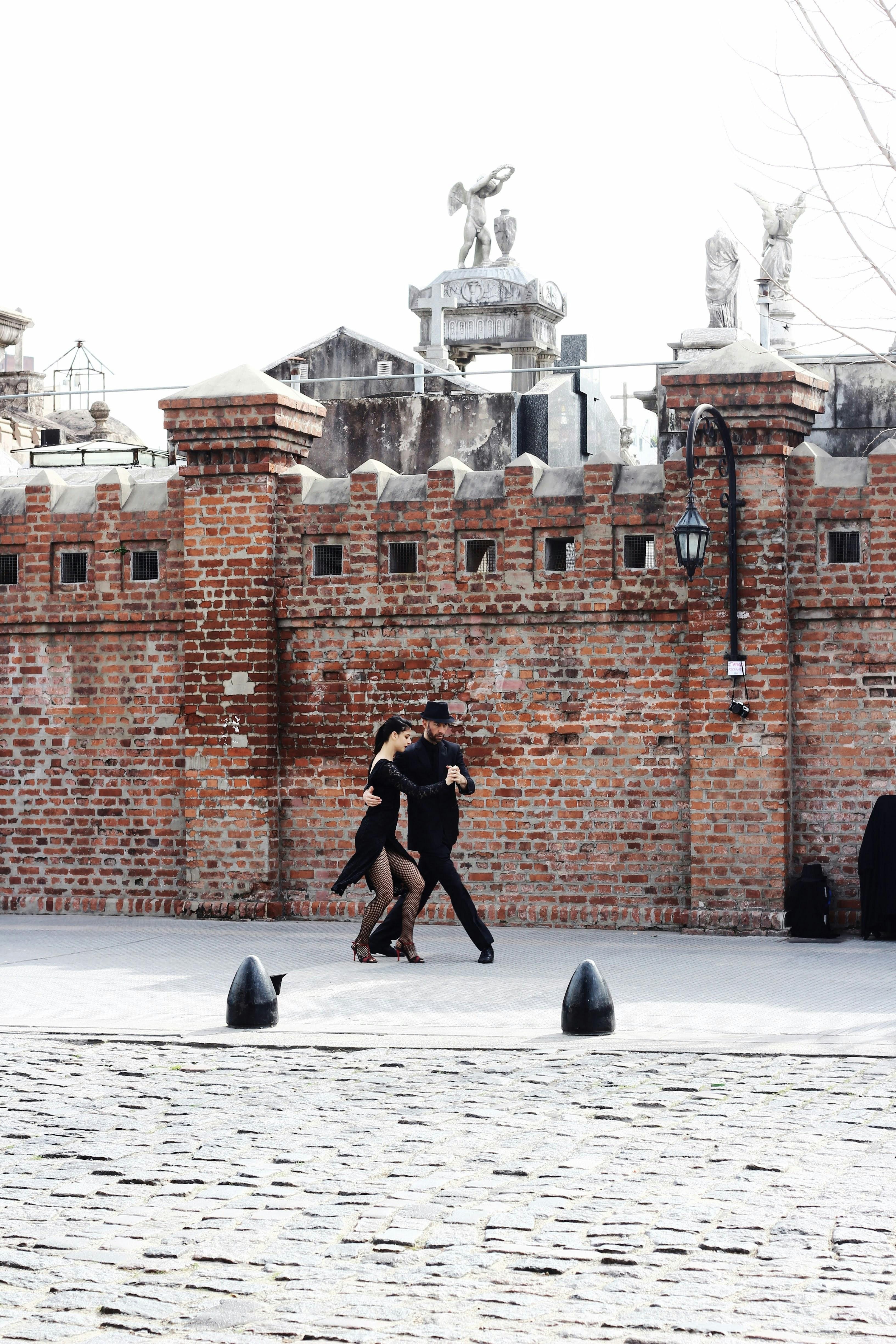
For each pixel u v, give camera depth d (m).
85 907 32.47
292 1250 11.84
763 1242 11.85
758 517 28.81
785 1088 17.03
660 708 29.67
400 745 26.45
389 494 31.36
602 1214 12.59
